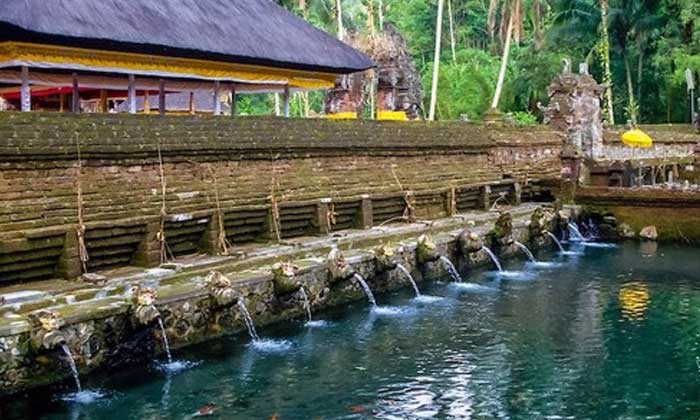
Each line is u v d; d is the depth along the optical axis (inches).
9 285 431.5
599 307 580.4
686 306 582.9
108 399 380.5
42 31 559.5
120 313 406.6
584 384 415.2
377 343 483.5
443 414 371.6
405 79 1236.5
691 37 1647.4
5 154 422.9
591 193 919.7
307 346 474.6
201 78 726.5
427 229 712.4
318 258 567.2
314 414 369.1
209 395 389.4
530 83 1887.3
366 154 724.7
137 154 502.0
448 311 566.6
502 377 423.8
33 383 367.9
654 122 1855.3
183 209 526.9
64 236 446.9
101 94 926.4
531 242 812.0
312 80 849.5
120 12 642.8
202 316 456.1
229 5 797.2
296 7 1786.4
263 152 605.9
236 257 535.2
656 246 853.8
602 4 1648.6
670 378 422.9
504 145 927.7
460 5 2532.0
